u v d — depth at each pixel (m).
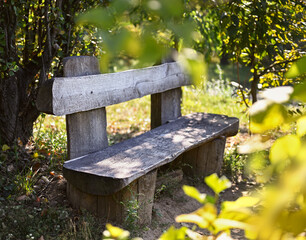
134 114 7.91
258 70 5.38
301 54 4.88
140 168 3.15
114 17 0.67
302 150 0.49
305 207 0.48
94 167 3.21
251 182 4.55
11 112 4.24
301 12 5.04
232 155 5.02
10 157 4.09
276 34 4.73
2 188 3.54
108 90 3.77
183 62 0.62
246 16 4.67
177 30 0.64
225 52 5.08
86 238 2.90
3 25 3.90
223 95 9.20
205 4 2.38
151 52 0.60
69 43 4.39
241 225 0.56
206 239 0.70
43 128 5.34
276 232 0.50
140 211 3.25
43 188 3.67
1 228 2.97
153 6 0.64
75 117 3.56
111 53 0.61
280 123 0.52
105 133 3.84
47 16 4.00
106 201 3.21
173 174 4.23
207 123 4.74
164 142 3.94
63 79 3.30
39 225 3.06
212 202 0.61
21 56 4.57
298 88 0.49
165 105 4.94
